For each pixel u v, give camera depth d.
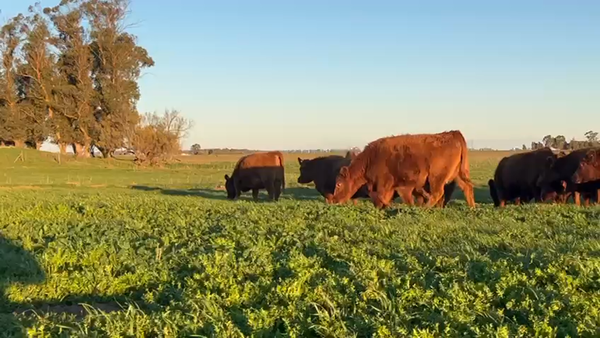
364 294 6.83
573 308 6.29
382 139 18.92
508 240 10.23
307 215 14.73
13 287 8.73
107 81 73.44
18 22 72.69
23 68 72.69
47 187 39.72
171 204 19.75
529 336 5.69
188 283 7.88
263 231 11.63
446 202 21.02
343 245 9.87
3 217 16.42
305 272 7.82
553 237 10.75
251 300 7.11
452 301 6.55
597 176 19.58
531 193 22.09
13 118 73.88
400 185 18.27
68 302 8.30
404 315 6.21
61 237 11.78
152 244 10.77
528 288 6.86
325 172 25.33
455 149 17.97
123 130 73.25
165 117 75.38
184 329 6.01
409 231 11.45
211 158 102.75
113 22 73.62
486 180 40.03
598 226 11.89
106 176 56.97
